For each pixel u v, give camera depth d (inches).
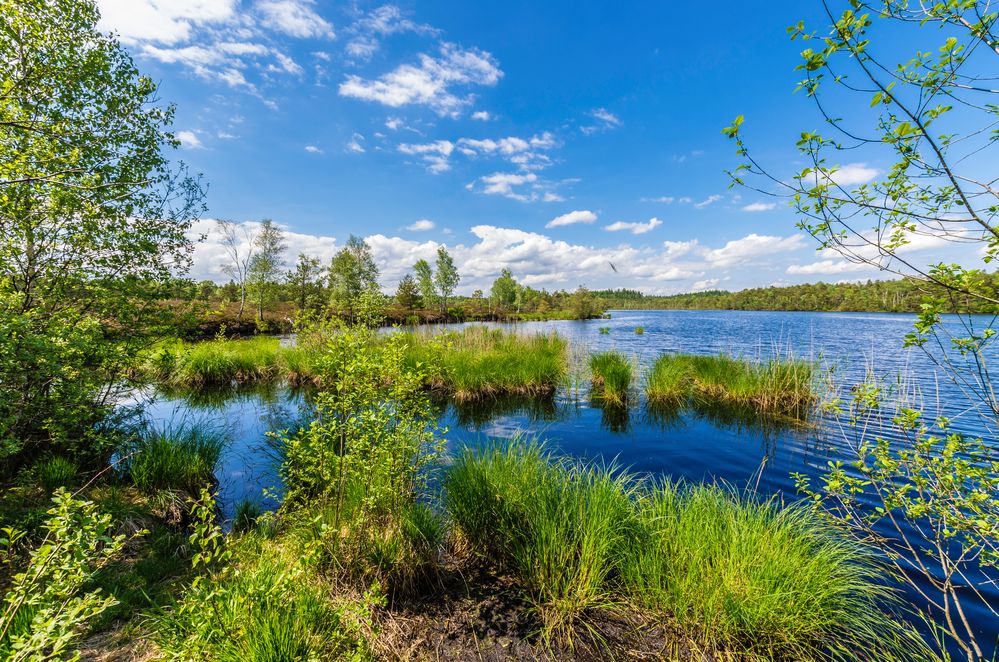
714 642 125.0
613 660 121.6
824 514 163.8
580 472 206.5
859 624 127.0
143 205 252.2
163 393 480.4
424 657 120.7
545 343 663.8
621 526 156.9
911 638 124.1
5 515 165.3
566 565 148.6
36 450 218.4
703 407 426.6
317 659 99.3
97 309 236.7
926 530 181.8
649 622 134.1
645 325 1835.6
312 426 158.9
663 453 295.0
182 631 103.9
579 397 476.4
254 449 305.7
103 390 241.1
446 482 192.1
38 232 215.8
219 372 568.4
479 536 171.6
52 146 210.4
